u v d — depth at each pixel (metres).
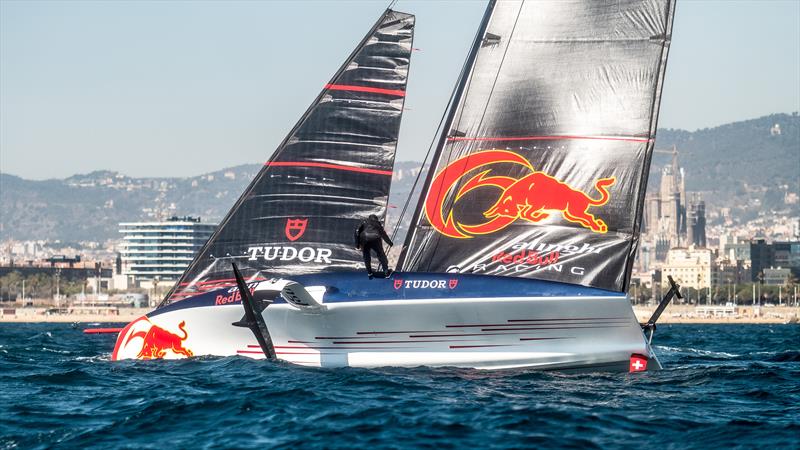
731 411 38.72
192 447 32.47
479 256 47.31
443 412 37.16
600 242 46.44
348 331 46.81
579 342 45.75
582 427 35.06
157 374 47.06
